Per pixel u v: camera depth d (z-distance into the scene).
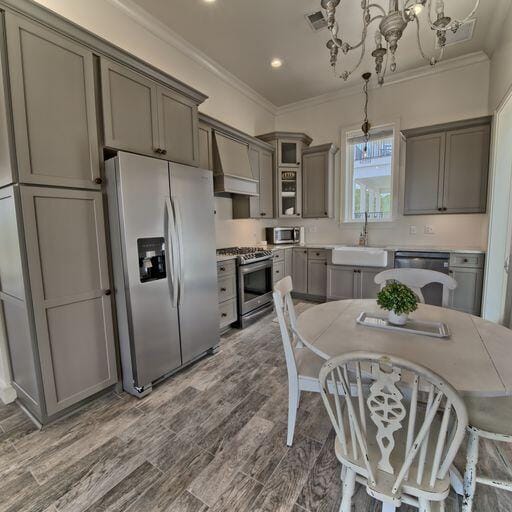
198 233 2.56
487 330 1.42
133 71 2.17
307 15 2.75
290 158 4.62
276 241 4.68
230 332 3.35
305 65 3.65
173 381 2.35
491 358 1.14
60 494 1.38
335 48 1.72
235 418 1.90
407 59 3.52
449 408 0.86
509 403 1.26
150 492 1.38
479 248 3.41
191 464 1.54
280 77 3.95
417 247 3.74
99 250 2.02
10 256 1.78
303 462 1.54
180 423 1.85
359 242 4.32
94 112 1.94
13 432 1.79
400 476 0.94
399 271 2.14
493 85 3.21
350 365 1.15
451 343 1.28
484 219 3.47
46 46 1.70
